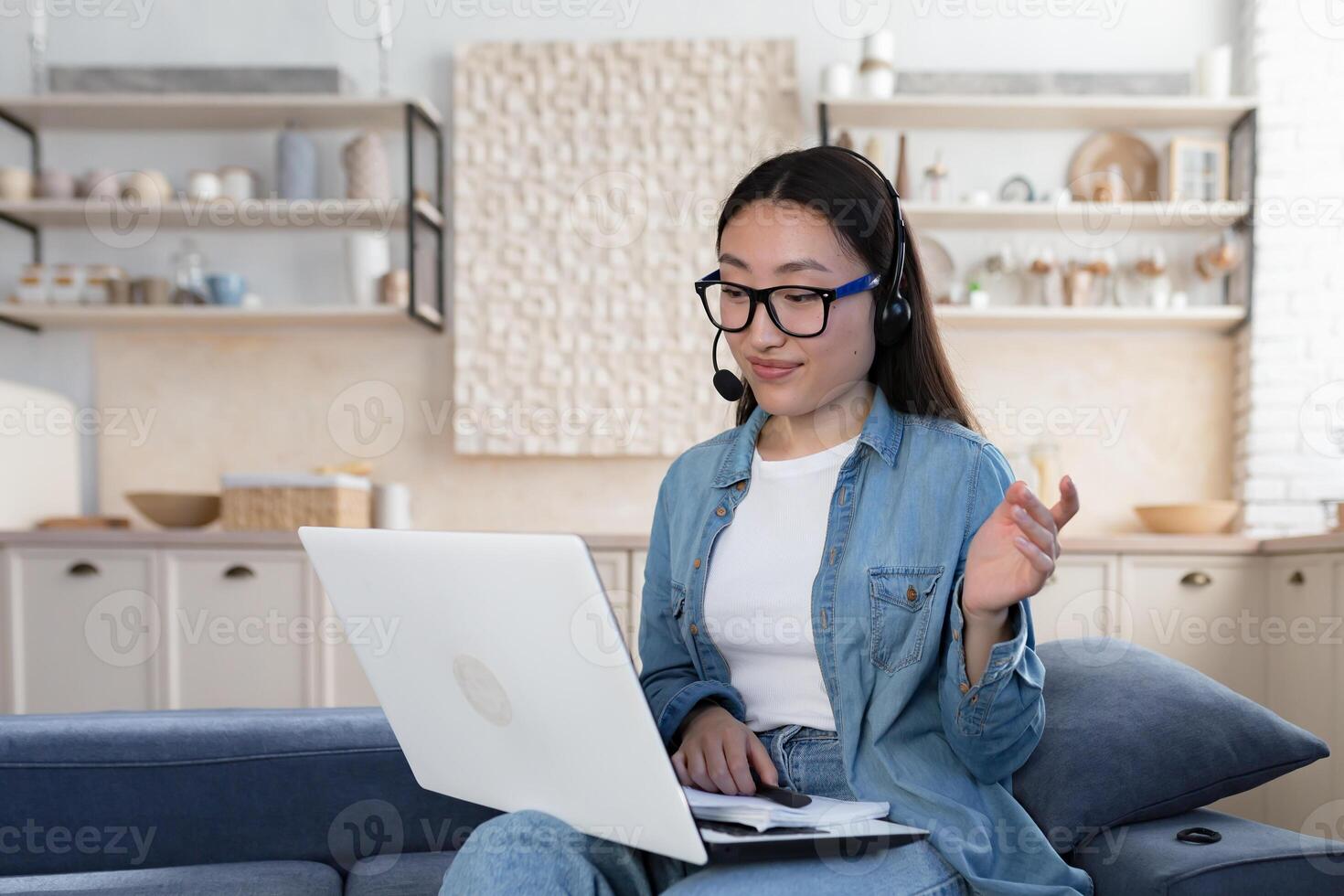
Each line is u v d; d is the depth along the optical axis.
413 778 1.44
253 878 1.29
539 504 3.74
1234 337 3.67
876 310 1.20
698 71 3.72
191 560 3.14
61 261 3.78
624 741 0.89
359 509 3.32
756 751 1.10
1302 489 3.48
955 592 1.05
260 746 1.42
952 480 1.13
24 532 3.12
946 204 3.55
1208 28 3.72
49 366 3.73
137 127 3.78
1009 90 3.56
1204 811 1.25
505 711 0.98
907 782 1.07
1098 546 3.13
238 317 3.60
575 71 3.73
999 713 1.03
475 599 0.93
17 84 3.74
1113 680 1.30
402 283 3.57
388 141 3.79
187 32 3.77
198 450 3.72
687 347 3.70
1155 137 3.72
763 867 0.94
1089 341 3.71
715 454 1.33
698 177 3.72
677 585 1.28
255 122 3.73
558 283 3.71
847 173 1.18
